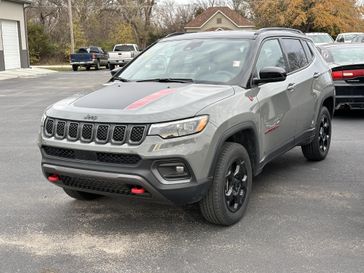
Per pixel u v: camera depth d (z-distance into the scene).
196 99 4.48
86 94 5.04
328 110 7.43
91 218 5.09
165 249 4.30
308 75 6.46
